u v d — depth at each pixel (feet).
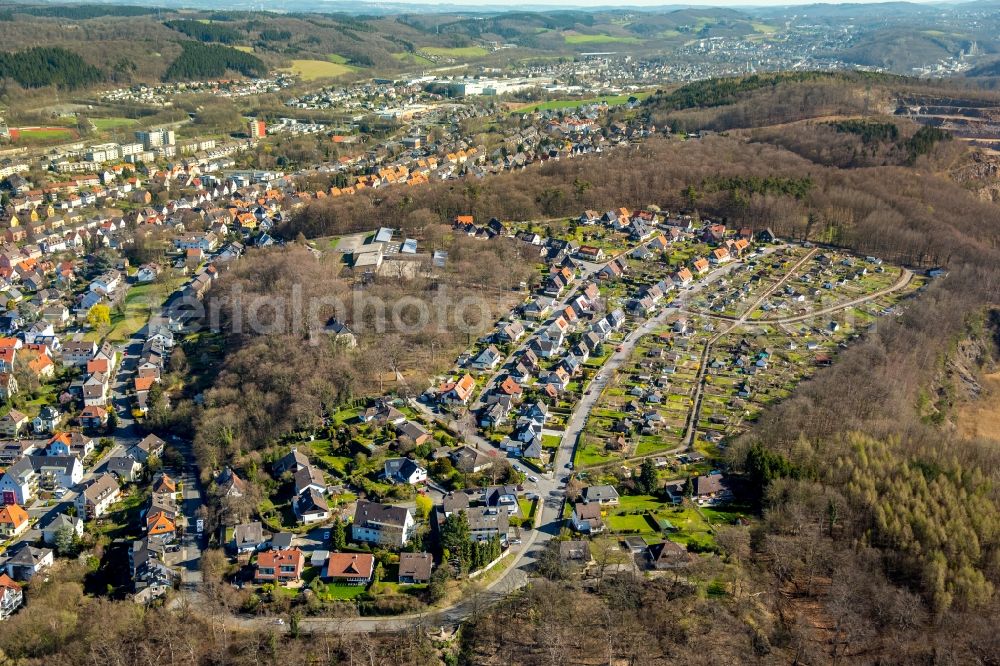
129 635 586.86
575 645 569.23
